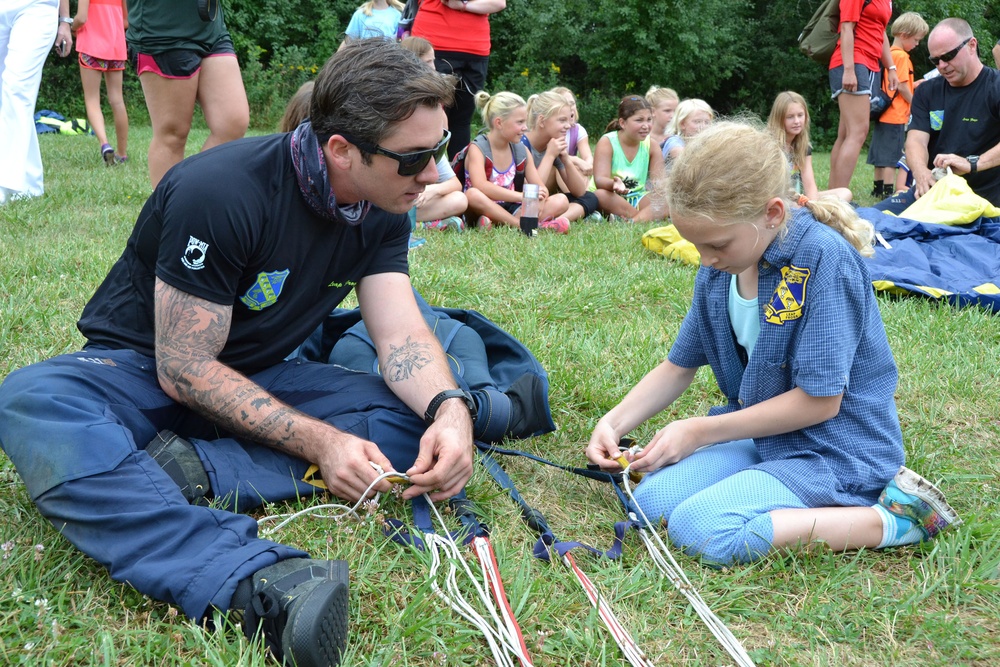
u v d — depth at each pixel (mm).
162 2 4340
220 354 2350
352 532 2080
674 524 2186
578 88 19469
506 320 3854
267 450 2240
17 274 4000
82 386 2064
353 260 2441
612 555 2117
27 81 5801
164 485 1862
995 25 20812
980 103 6242
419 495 2186
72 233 5004
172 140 4676
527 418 2678
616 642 1796
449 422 2229
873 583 2074
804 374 2170
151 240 2219
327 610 1594
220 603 1679
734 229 2068
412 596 1881
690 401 3088
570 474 2568
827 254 2146
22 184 5824
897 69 8773
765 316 2221
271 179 2172
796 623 1918
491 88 18656
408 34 6980
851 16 6961
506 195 6207
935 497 2160
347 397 2398
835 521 2139
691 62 18359
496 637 1772
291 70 17484
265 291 2266
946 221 5535
